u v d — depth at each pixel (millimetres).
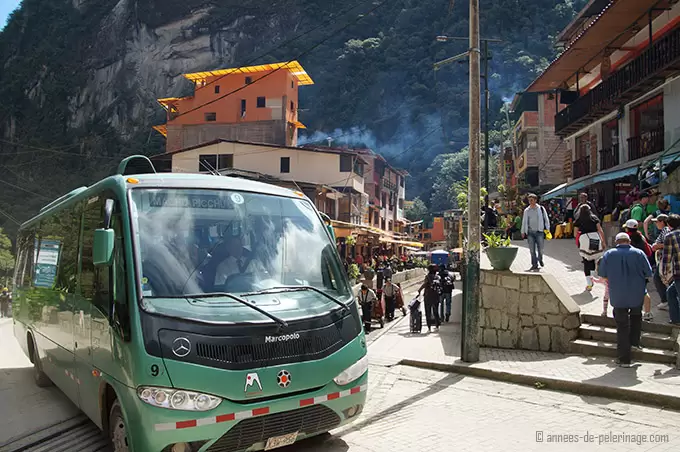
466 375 8016
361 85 122188
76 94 134750
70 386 6188
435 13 122188
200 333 4242
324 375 4688
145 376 4117
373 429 5820
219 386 4160
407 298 21812
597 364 7688
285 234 5508
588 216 11031
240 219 5336
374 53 125938
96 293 5324
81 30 145000
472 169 8703
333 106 123062
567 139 29219
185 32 140000
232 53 138250
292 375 4480
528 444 5172
